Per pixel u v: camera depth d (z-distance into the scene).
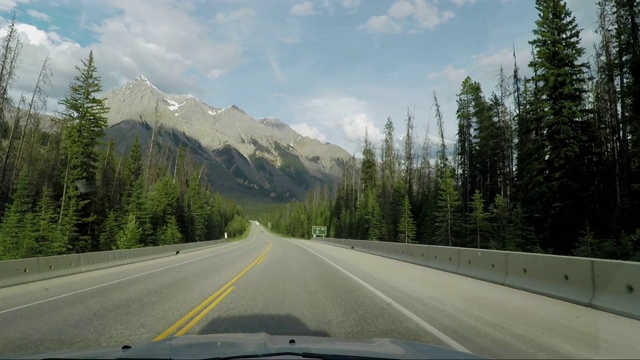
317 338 5.35
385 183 86.19
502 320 8.58
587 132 32.56
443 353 4.56
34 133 55.41
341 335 7.43
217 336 5.40
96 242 56.34
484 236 47.97
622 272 9.12
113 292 13.49
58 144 55.75
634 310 8.62
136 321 8.93
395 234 73.56
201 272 19.53
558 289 11.21
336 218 117.88
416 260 23.72
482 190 59.88
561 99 32.25
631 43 29.33
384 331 7.73
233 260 27.03
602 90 40.75
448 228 53.09
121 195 71.00
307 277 16.94
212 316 9.31
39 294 13.40
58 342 7.26
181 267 22.62
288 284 14.74
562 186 31.41
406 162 74.81
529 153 33.41
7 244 44.22
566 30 32.56
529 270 12.80
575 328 7.80
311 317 9.08
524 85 35.69
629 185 33.28
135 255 28.94
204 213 98.75
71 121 50.59
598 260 9.84
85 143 50.53
